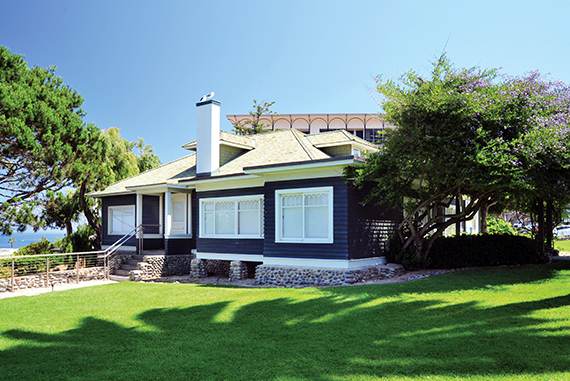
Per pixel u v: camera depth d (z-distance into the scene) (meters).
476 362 6.17
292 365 6.58
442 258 16.12
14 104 18.64
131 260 21.05
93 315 10.59
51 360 7.25
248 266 18.92
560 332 7.15
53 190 22.39
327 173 14.95
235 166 19.22
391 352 6.87
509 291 10.77
